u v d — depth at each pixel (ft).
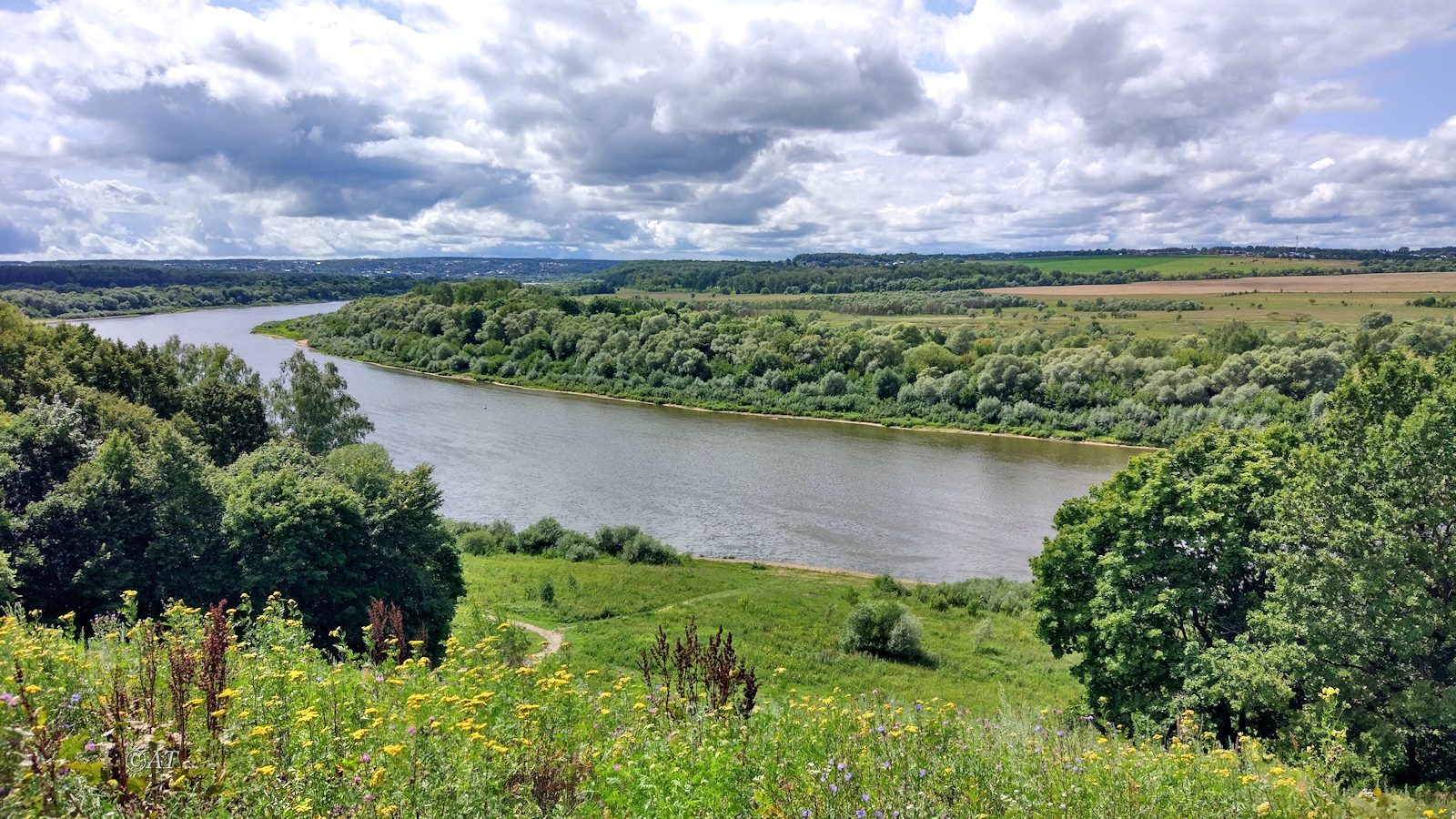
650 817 21.49
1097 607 84.02
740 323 417.08
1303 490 71.31
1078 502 98.68
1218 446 88.84
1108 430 280.10
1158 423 272.72
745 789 23.61
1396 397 74.13
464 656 36.55
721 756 24.58
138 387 166.71
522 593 134.41
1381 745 58.18
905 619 116.98
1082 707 84.23
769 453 248.93
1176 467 89.10
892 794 23.89
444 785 20.61
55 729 18.04
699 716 29.45
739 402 328.08
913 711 34.22
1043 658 118.42
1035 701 99.04
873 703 35.96
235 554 93.76
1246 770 31.07
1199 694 70.95
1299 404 255.09
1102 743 32.81
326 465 126.93
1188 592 76.95
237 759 20.20
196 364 220.02
